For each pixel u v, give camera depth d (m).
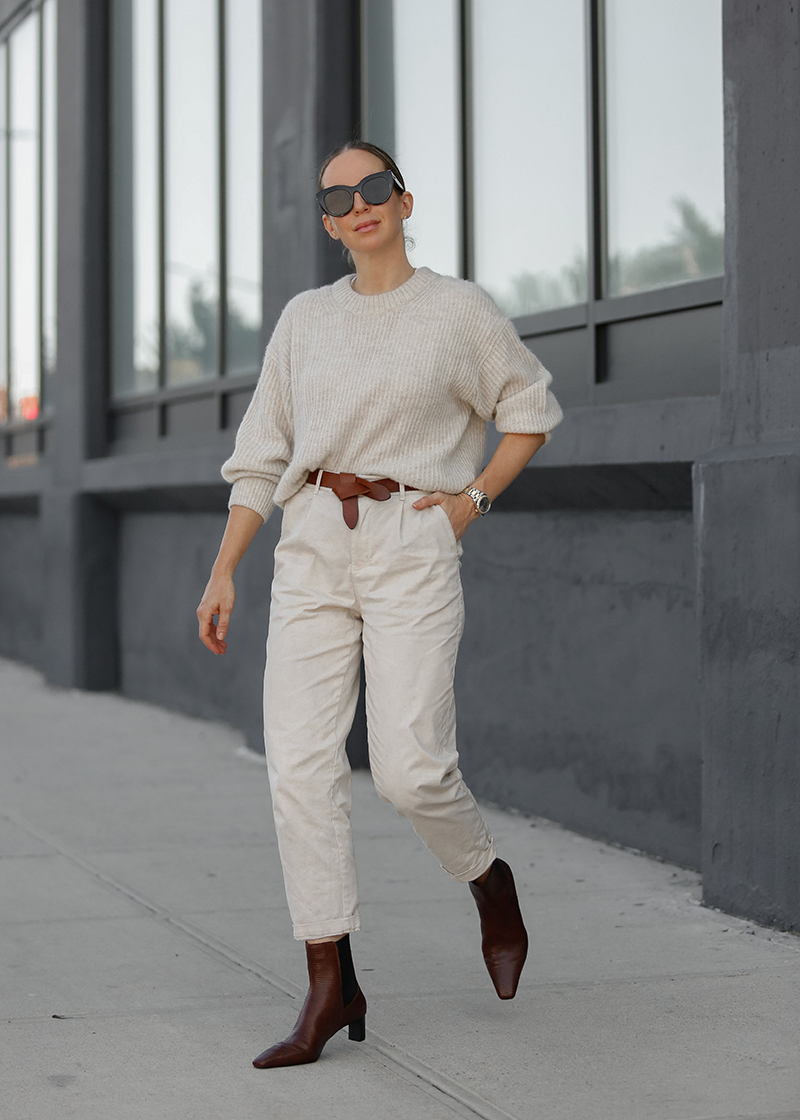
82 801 6.37
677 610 5.04
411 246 3.42
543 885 4.77
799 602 3.99
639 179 5.41
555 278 5.92
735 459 4.22
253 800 6.39
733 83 4.29
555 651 5.71
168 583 9.69
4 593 13.20
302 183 7.13
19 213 12.37
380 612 3.09
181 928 4.30
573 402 5.71
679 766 5.03
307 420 3.15
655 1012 3.43
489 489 3.21
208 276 8.98
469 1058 3.13
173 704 9.67
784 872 4.09
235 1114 2.84
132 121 10.06
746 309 4.28
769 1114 2.79
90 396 10.41
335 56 7.08
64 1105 2.90
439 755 3.06
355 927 3.09
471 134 6.45
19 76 12.27
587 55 5.61
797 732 4.02
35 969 3.88
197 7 9.05
